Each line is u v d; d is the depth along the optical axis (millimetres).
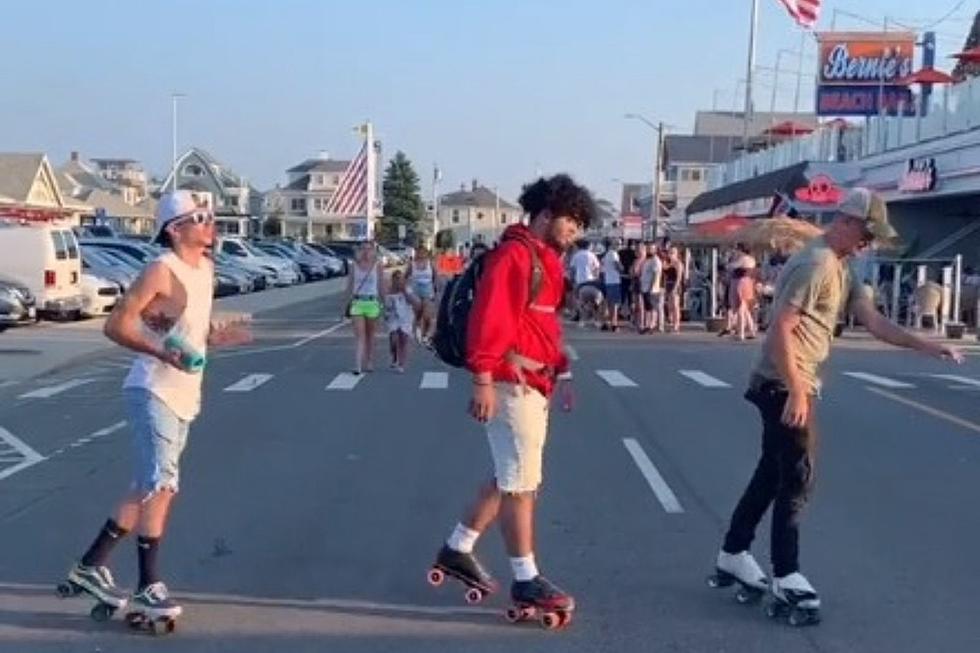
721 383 18453
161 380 6102
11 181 66438
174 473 6172
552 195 6105
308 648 5949
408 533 8344
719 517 8938
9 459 11375
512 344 6090
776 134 59000
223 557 7645
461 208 157500
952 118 31297
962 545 8133
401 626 6289
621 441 12539
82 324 28953
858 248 6305
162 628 6125
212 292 6387
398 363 19953
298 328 31000
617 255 31766
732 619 6457
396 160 117438
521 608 6293
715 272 32219
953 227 38406
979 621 6477
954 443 12609
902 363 22688
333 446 12141
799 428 6293
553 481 10281
